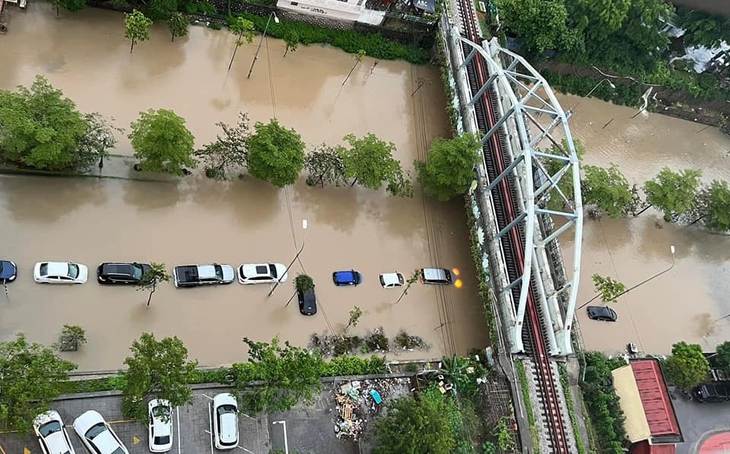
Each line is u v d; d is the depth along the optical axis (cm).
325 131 7300
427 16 8131
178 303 5644
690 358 6625
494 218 6681
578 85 9062
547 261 6744
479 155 6794
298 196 6700
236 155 6278
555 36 8356
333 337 6003
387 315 6356
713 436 6731
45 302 5231
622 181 7800
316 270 6334
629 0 8488
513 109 6650
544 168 7212
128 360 4512
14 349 4250
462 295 6794
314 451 5266
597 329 7106
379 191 7094
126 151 6203
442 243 7056
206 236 6100
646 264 7856
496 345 6159
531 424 5828
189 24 7344
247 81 7300
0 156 5594
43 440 4469
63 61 6575
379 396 5672
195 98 6919
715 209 8050
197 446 4991
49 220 5616
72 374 4984
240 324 5759
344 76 7900
